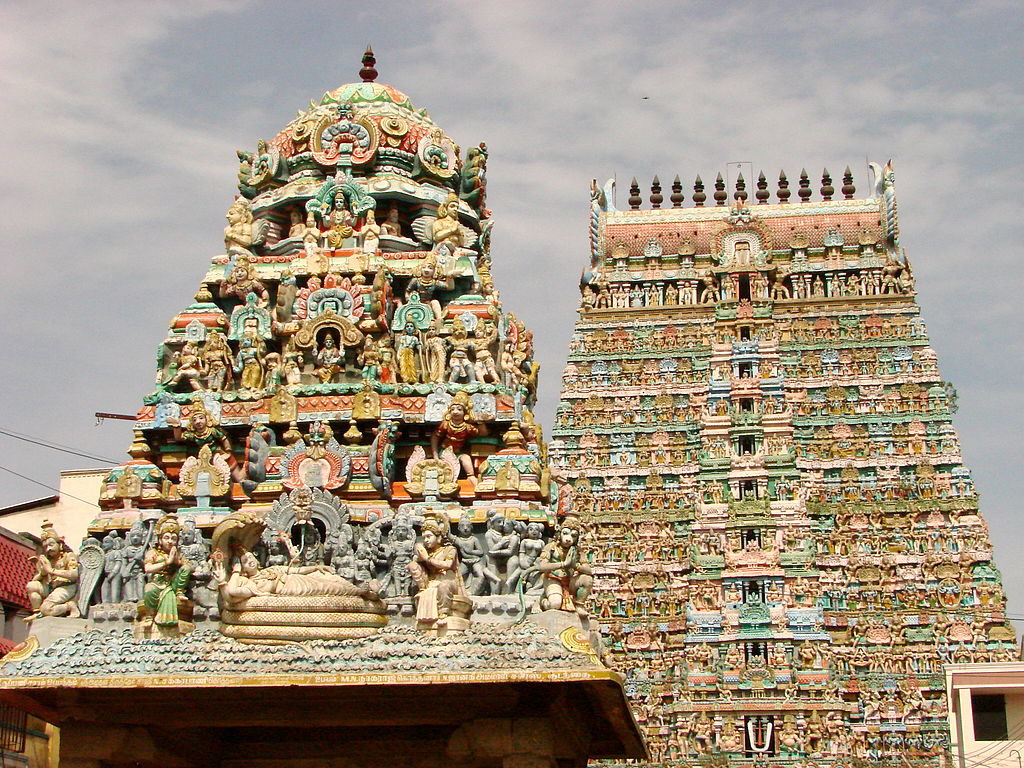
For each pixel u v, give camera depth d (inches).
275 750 1403.8
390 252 1489.9
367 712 1275.8
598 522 3302.2
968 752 2738.7
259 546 1296.8
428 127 1592.0
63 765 1284.4
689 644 3129.9
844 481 3289.9
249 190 1587.1
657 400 3422.7
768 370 3398.1
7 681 1218.6
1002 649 3078.2
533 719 1257.4
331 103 1609.3
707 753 3034.0
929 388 3358.8
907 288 3469.5
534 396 1540.4
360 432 1362.0
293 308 1448.1
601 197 3757.4
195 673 1224.8
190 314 1457.9
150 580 1273.4
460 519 1291.8
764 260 3533.5
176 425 1375.5
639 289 3592.5
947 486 3250.5
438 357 1401.3
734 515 3230.8
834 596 3179.1
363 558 1277.1
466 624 1253.1
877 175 3673.7
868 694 3075.8
